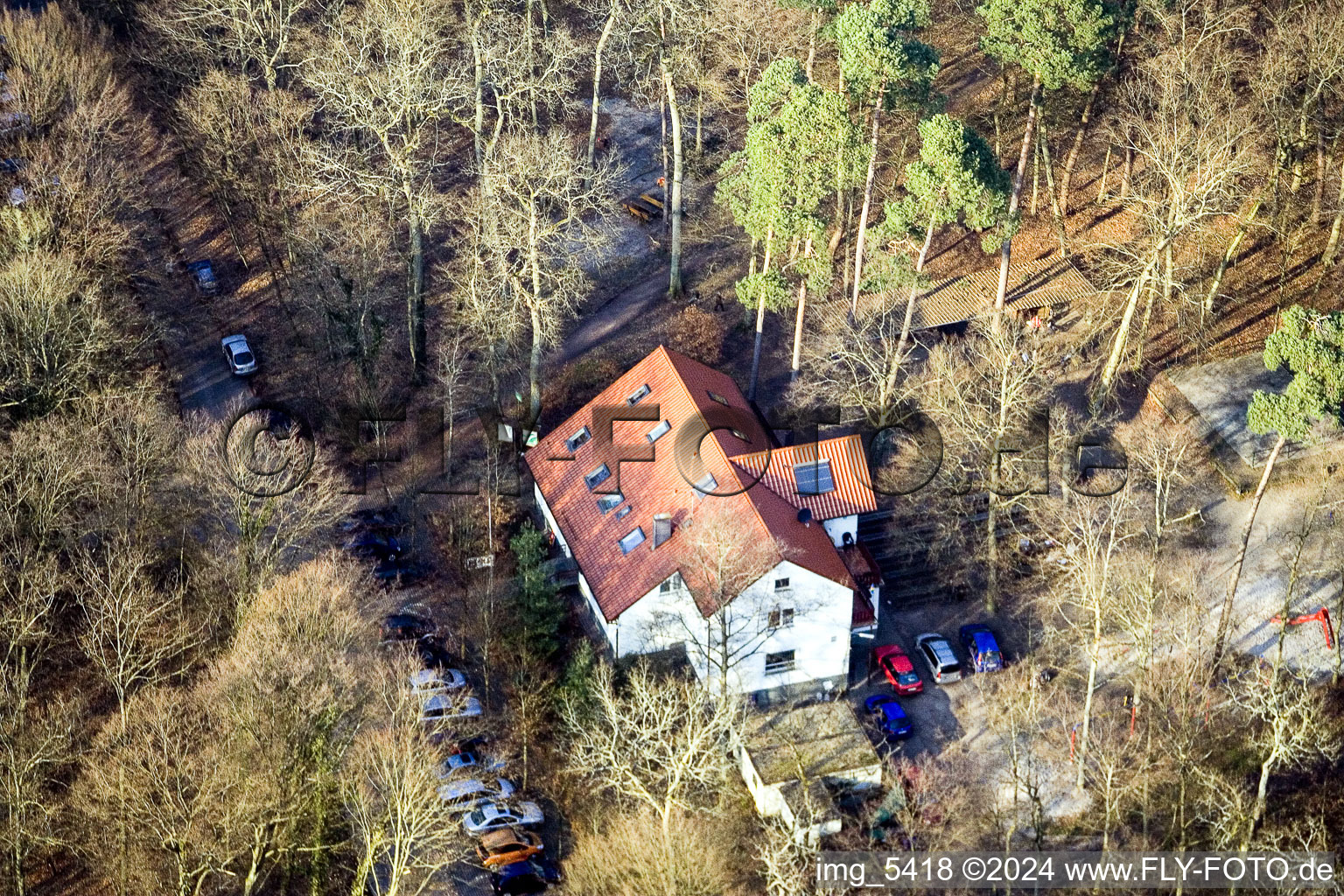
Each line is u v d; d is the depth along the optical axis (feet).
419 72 322.75
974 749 268.62
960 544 295.28
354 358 328.49
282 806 221.46
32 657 261.65
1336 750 258.78
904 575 298.76
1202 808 252.83
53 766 248.73
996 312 318.65
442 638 287.28
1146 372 332.60
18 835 226.58
